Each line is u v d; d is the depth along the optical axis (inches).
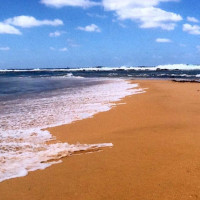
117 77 2124.8
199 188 186.7
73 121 450.0
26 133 383.6
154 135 326.3
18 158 273.3
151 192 186.5
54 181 213.8
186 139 299.9
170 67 5644.7
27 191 199.9
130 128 373.4
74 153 281.1
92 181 209.2
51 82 1609.3
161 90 871.1
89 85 1274.6
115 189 194.1
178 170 217.6
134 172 220.4
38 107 621.9
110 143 306.2
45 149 301.7
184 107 515.5
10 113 558.9
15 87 1266.0
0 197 193.2
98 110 539.2
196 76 2119.8
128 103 607.2
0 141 344.2
